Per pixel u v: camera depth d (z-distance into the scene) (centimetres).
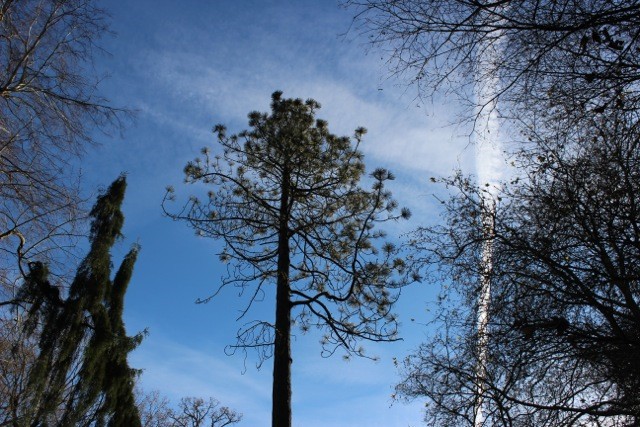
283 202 1452
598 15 546
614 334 743
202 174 1451
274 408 1195
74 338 1498
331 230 1425
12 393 1377
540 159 773
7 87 1081
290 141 1421
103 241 1650
